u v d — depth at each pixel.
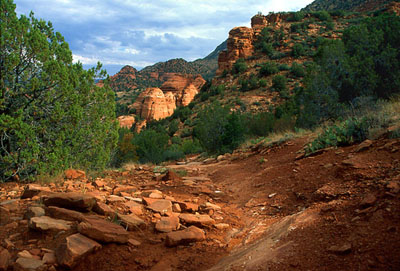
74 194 4.29
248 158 12.13
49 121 8.42
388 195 3.23
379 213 2.86
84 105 10.27
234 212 5.52
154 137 23.08
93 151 10.06
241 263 2.88
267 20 122.25
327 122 15.69
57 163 7.94
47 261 2.92
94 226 3.41
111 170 11.50
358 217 3.00
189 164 15.45
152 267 3.07
